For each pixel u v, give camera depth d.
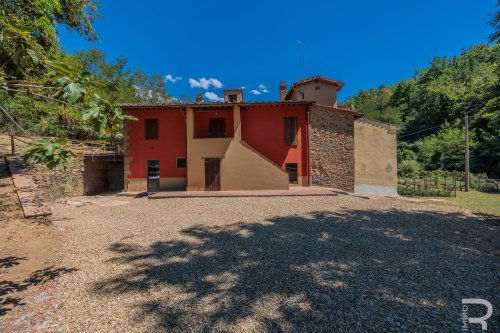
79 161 14.59
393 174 15.53
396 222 7.41
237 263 4.47
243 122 14.80
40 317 2.93
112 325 2.78
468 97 33.88
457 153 28.80
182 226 6.93
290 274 4.03
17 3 8.99
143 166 14.90
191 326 2.77
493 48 43.25
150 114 14.93
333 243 5.55
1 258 4.61
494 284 3.74
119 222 7.38
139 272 4.12
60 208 9.53
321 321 2.84
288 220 7.52
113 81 35.97
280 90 19.83
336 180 14.84
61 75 2.42
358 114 14.96
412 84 49.84
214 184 13.47
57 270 4.19
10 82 2.39
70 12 13.50
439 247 5.37
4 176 10.66
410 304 3.19
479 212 9.53
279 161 14.82
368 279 3.87
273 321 2.84
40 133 16.05
